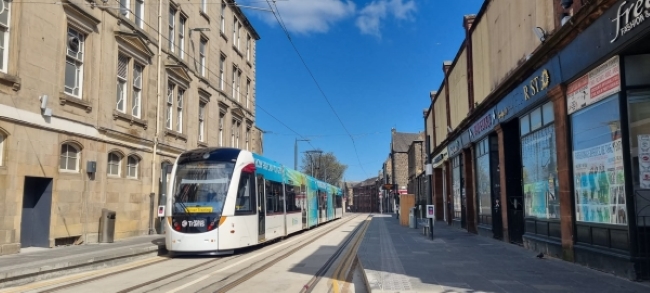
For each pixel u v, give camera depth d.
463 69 24.45
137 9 19.38
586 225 10.73
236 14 31.62
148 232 19.56
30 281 9.22
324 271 11.16
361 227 30.72
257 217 15.53
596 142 10.23
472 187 23.06
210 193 14.01
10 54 12.45
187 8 23.62
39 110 13.41
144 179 19.47
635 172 9.09
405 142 83.50
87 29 15.68
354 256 13.88
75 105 15.05
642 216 8.96
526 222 14.88
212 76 26.77
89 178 15.70
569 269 10.31
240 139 32.38
